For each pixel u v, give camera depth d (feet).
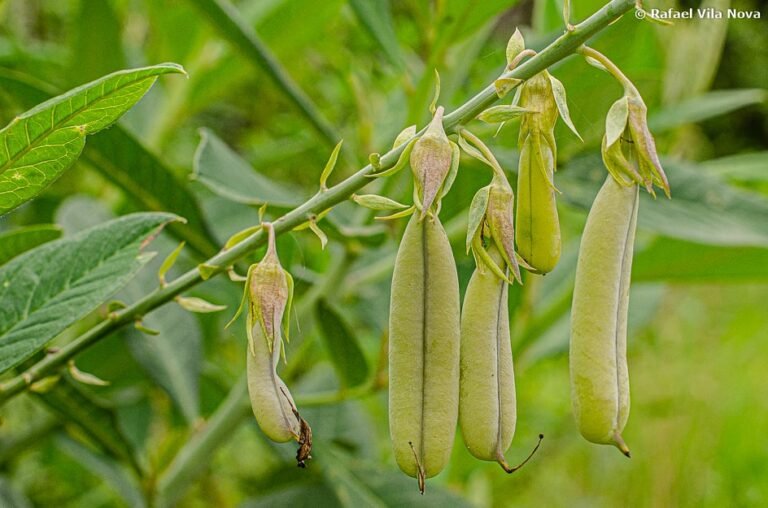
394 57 1.65
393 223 1.53
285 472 1.88
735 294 4.48
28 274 1.24
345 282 1.78
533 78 1.15
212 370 1.97
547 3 1.93
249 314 1.15
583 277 1.13
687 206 1.65
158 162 1.49
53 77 2.23
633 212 1.14
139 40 2.87
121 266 1.25
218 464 2.54
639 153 1.13
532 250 1.15
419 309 1.13
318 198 1.18
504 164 1.48
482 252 1.14
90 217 1.65
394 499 1.65
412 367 1.13
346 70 2.18
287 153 2.31
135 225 1.26
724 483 3.32
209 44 2.18
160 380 1.61
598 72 1.42
